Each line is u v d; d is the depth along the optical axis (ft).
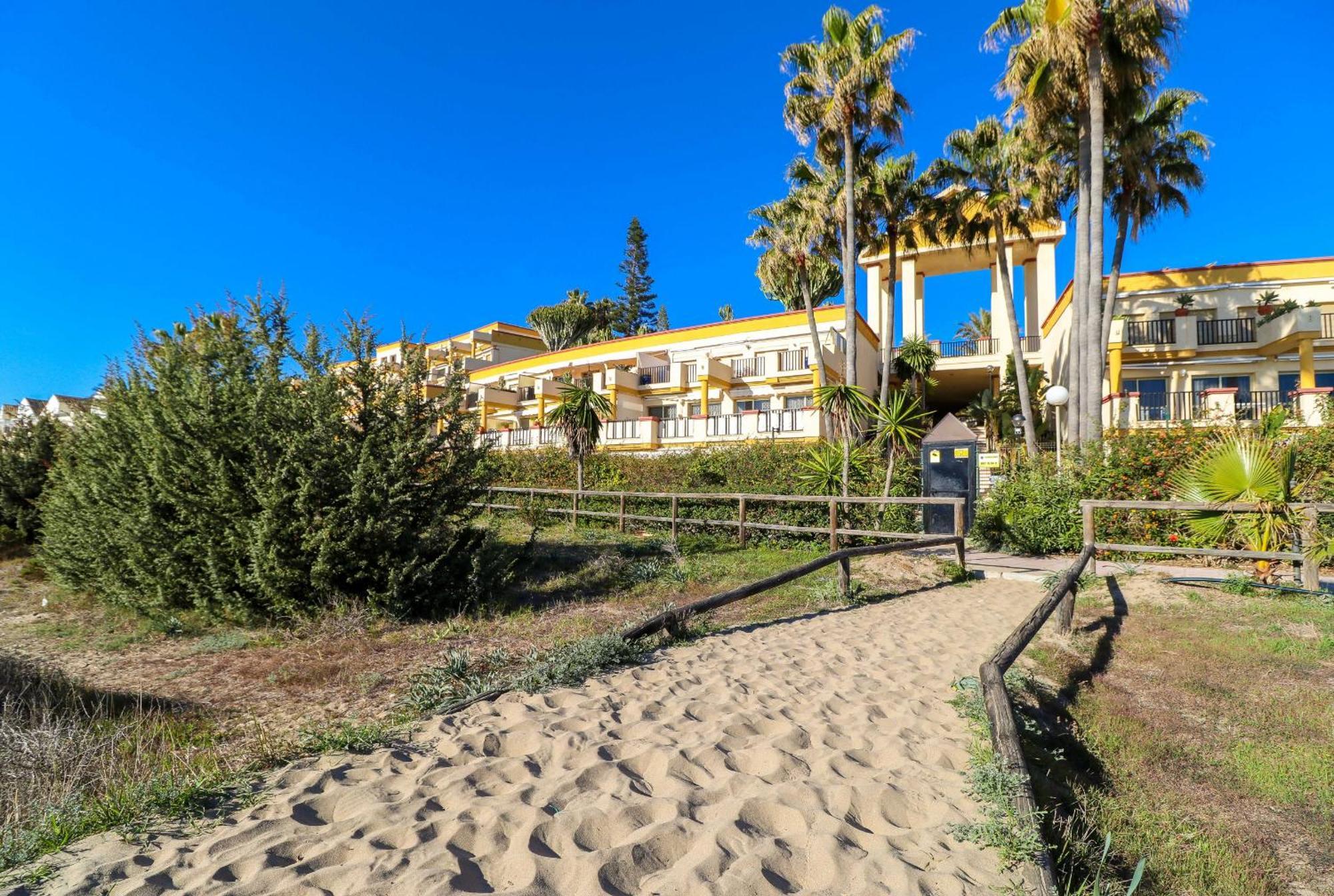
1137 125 49.98
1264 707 14.92
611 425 76.33
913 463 43.88
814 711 13.01
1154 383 75.61
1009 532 37.96
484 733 11.39
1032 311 92.99
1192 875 9.02
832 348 76.84
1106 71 44.93
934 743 11.44
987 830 8.07
